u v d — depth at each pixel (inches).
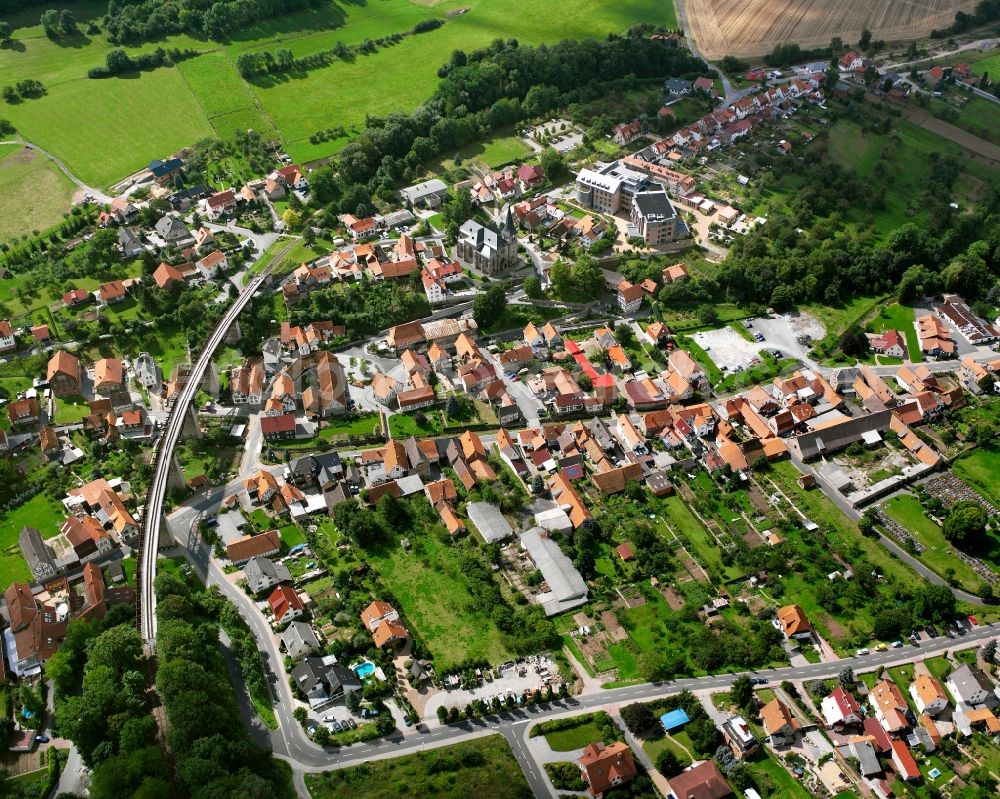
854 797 7234.3
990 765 7509.8
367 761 7445.9
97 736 7298.2
